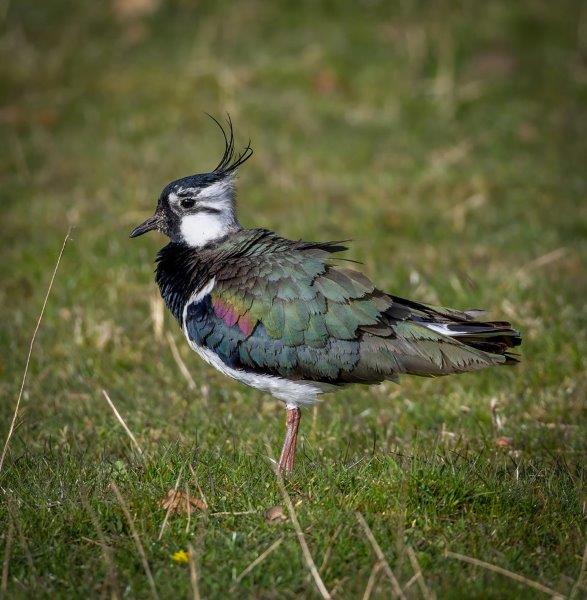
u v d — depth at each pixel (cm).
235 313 992
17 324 1384
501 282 1441
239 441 1081
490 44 2228
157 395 1225
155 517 895
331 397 1223
